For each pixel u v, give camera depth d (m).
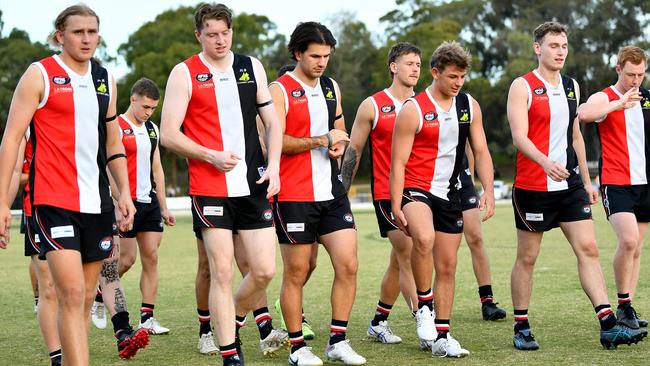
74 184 4.95
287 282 5.98
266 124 5.66
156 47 51.75
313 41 6.07
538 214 6.49
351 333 7.31
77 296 4.86
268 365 6.06
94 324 8.17
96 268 5.16
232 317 5.42
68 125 4.94
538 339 6.69
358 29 65.56
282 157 6.01
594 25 65.00
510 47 65.12
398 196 6.21
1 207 4.79
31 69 4.89
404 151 6.20
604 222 22.70
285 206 5.95
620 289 6.84
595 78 64.31
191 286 10.99
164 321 8.24
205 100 5.50
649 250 14.27
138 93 7.88
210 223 5.41
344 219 6.01
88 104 5.00
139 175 7.80
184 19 53.97
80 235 5.00
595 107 6.83
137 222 7.75
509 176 68.00
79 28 4.88
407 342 6.82
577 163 6.86
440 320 6.18
